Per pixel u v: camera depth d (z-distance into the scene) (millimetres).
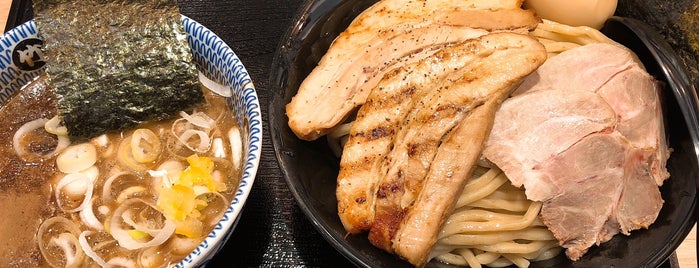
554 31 296
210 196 239
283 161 255
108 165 253
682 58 287
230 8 355
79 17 254
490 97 243
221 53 260
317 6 295
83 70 250
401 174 244
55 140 260
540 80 268
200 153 256
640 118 259
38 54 271
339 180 253
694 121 250
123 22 256
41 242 232
